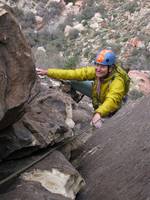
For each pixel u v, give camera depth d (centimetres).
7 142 388
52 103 492
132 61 3209
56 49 3538
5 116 353
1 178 388
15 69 356
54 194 393
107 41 3706
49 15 4103
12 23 354
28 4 4141
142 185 433
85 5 4350
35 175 401
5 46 354
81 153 521
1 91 340
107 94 499
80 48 3653
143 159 465
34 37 3628
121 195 433
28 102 403
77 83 571
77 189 429
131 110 581
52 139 434
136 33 3772
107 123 576
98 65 503
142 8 4134
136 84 2178
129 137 518
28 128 413
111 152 504
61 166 423
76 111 601
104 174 470
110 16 4153
